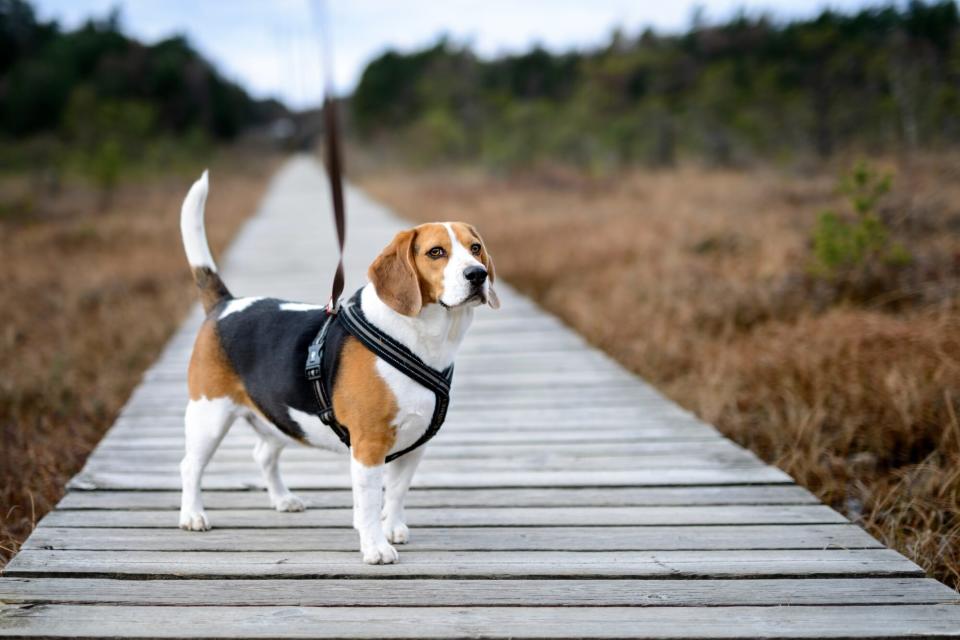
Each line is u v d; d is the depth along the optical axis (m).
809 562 2.85
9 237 13.27
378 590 2.64
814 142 18.66
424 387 2.68
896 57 17.36
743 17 33.44
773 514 3.31
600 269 9.34
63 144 27.77
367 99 58.75
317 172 45.41
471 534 3.11
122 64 55.22
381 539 2.81
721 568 2.80
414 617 2.47
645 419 4.67
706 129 23.09
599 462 3.96
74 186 22.27
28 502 3.75
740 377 5.31
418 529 3.15
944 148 13.26
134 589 2.63
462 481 3.70
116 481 3.67
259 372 2.88
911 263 6.74
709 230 9.88
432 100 43.53
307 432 2.87
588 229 11.88
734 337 6.26
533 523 3.22
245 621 2.43
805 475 3.94
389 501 3.01
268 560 2.84
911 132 15.06
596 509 3.37
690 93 27.92
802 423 4.29
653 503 3.44
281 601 2.56
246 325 2.96
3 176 24.38
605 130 26.06
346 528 3.14
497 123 31.64
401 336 2.66
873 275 6.64
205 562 2.82
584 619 2.47
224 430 3.05
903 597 2.61
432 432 2.81
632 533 3.12
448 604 2.55
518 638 2.36
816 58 22.11
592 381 5.52
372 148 46.38
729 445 4.20
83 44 54.84
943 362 4.60
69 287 9.09
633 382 5.49
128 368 6.32
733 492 3.56
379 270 2.66
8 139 32.78
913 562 2.86
